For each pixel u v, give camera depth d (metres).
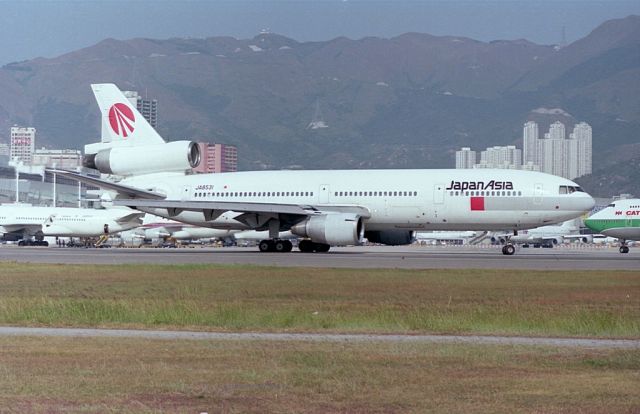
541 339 38.94
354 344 36.84
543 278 70.75
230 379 28.86
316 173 118.38
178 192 122.38
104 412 24.33
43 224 188.50
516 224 108.38
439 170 113.44
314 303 52.66
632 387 27.73
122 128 127.69
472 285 64.62
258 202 117.50
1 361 32.28
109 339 38.53
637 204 147.38
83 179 115.62
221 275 73.94
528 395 26.61
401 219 111.62
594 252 151.62
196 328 42.75
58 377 29.14
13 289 62.69
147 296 57.31
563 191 106.56
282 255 108.94
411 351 34.72
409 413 24.53
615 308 49.97
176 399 26.02
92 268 83.56
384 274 74.25
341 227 106.75
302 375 29.55
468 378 29.09
